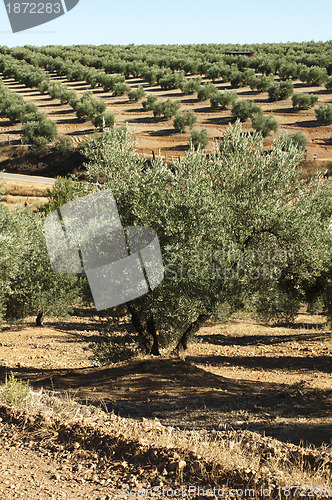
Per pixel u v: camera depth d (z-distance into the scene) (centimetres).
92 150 1169
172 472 482
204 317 1180
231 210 1105
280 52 13525
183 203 1078
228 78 11169
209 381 1045
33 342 1941
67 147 7475
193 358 1623
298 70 10581
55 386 1002
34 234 2128
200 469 476
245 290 1105
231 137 1173
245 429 655
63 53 15062
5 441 582
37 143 7612
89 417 654
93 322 2606
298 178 1162
